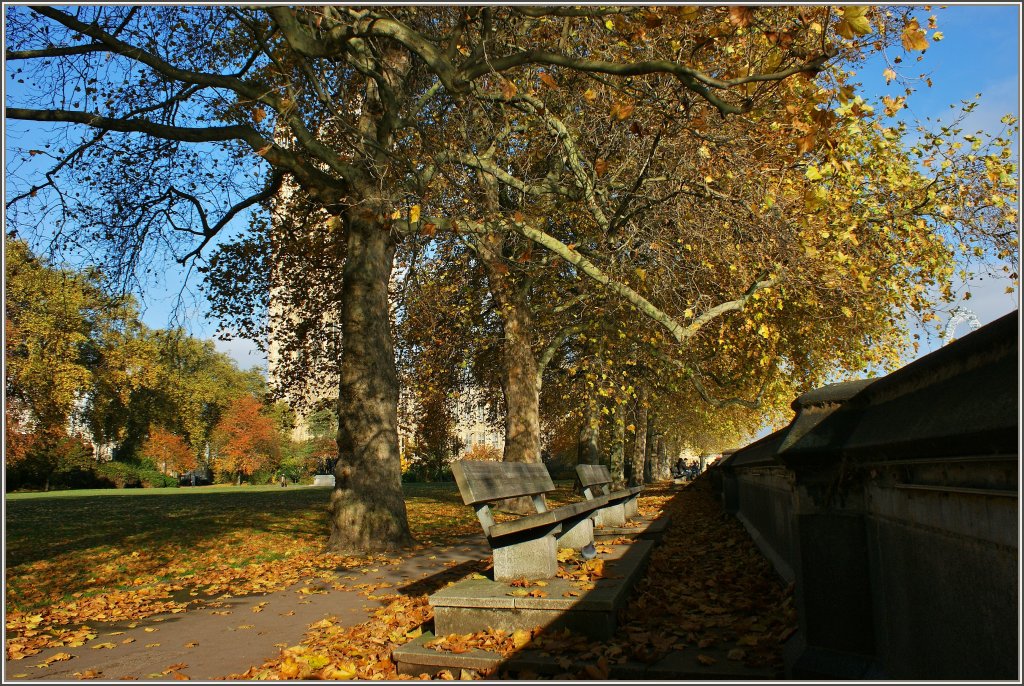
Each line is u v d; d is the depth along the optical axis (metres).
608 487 10.65
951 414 2.11
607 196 10.32
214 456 61.88
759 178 10.29
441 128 11.67
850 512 3.37
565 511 5.29
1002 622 1.92
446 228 11.02
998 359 2.00
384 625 5.28
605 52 9.86
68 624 6.18
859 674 3.17
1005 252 15.20
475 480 4.92
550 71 11.38
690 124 9.01
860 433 3.17
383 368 11.50
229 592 7.68
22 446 36.53
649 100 9.69
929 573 2.53
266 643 5.17
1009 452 1.78
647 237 10.66
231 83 11.23
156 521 15.58
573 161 10.01
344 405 11.27
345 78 13.28
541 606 4.21
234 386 61.62
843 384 3.59
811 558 3.44
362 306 11.59
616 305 15.66
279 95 11.38
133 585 8.24
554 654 3.88
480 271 18.81
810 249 10.93
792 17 8.11
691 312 9.66
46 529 14.07
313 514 17.22
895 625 2.95
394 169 11.91
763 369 19.77
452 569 8.39
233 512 18.08
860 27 5.88
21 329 31.88
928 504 2.54
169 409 53.44
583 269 9.95
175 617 6.36
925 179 15.35
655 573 6.33
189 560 10.04
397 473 11.23
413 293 16.75
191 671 4.47
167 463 57.06
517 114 12.16
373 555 10.23
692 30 8.82
